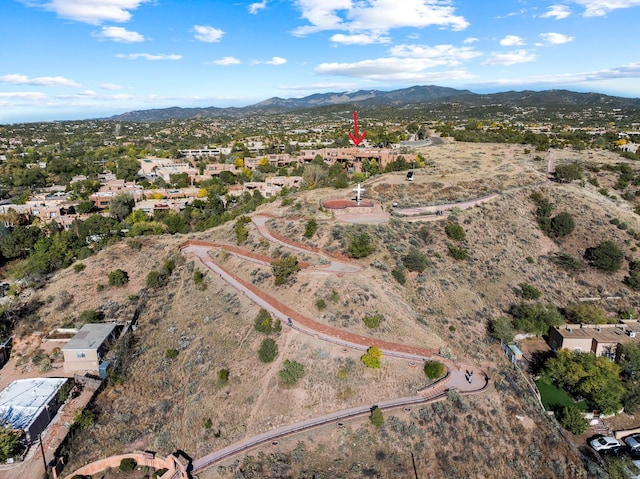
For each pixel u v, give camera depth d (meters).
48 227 113.38
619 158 135.50
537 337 69.00
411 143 178.00
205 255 82.69
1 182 184.88
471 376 55.31
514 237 87.75
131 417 50.75
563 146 157.25
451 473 44.91
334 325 57.22
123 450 47.00
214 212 122.12
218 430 47.94
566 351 61.41
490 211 92.88
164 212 121.31
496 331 64.06
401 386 51.38
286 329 57.69
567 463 47.34
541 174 116.75
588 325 67.19
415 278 69.94
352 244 70.44
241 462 44.00
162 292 73.62
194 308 68.00
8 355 63.28
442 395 50.78
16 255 98.38
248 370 53.69
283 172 170.62
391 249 73.81
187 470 43.69
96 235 105.19
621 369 59.50
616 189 114.19
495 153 143.62
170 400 52.94
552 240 90.00
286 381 50.66
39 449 46.41
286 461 44.09
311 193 104.75
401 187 102.94
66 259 91.44
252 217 96.19
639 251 85.81
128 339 62.03
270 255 75.19
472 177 110.56
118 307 70.19
